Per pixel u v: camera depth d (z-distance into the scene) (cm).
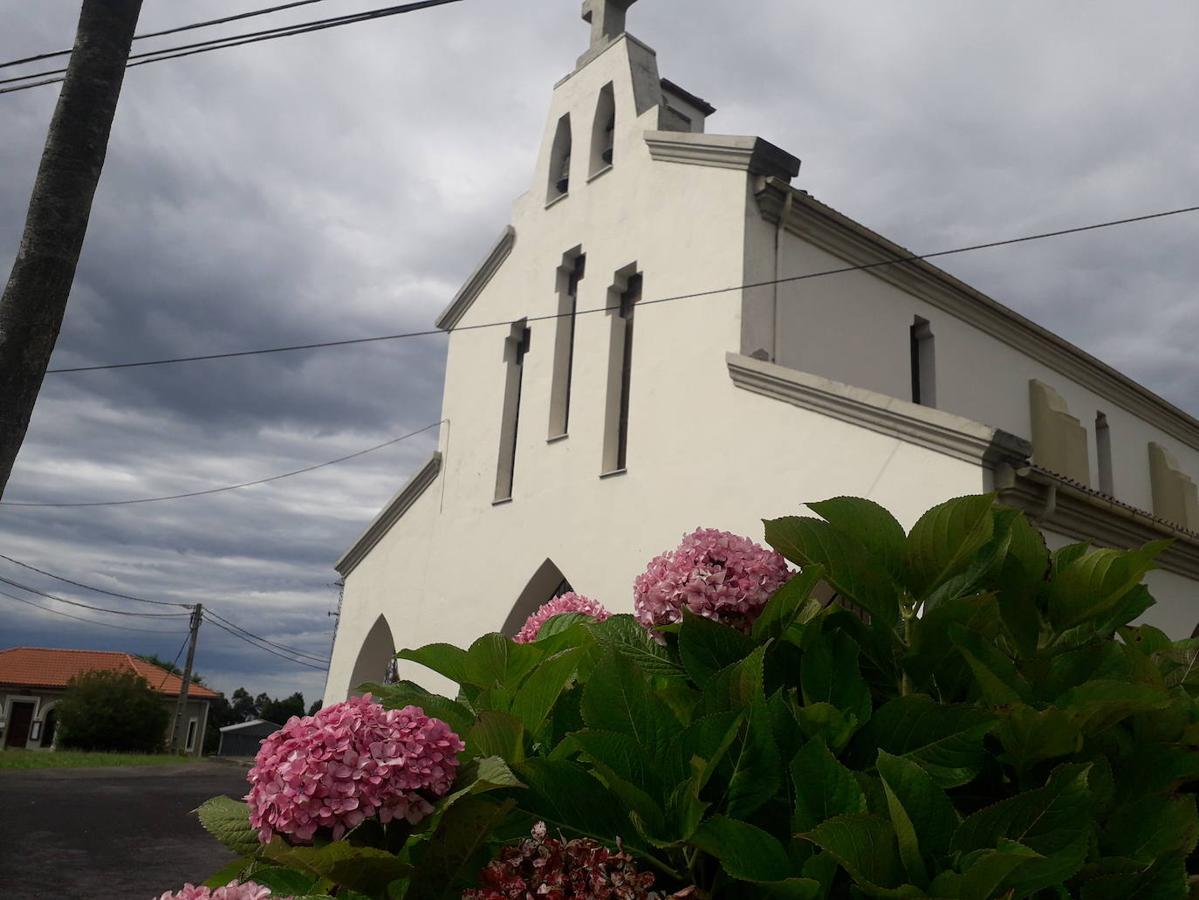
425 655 316
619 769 239
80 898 1012
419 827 224
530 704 285
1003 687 249
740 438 1045
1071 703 246
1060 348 1576
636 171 1317
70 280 690
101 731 4428
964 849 216
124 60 733
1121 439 1759
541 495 1343
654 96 1380
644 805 230
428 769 219
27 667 5622
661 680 314
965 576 294
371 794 214
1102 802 236
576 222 1419
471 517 1484
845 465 911
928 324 1370
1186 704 279
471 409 1564
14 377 656
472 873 242
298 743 220
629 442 1198
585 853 212
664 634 323
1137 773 258
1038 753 245
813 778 225
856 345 1233
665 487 1126
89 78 710
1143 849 233
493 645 313
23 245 679
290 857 212
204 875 1162
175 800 1958
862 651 284
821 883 211
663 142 1268
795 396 989
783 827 242
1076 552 312
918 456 841
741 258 1117
